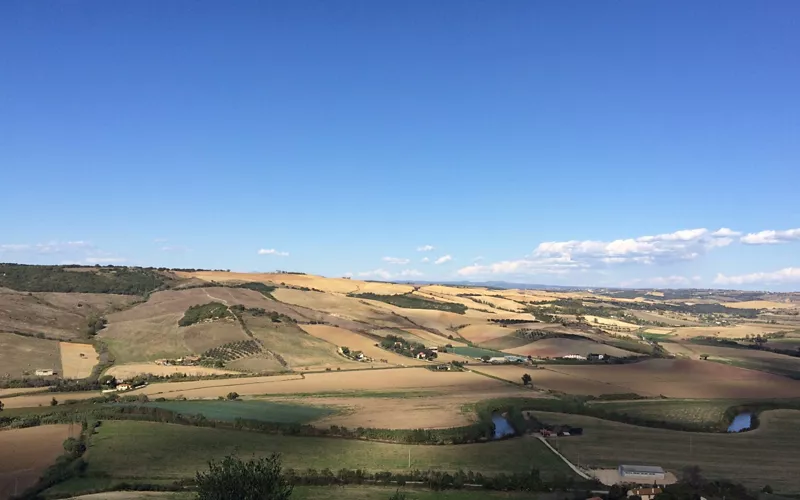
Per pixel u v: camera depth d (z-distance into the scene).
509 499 69.06
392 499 60.69
